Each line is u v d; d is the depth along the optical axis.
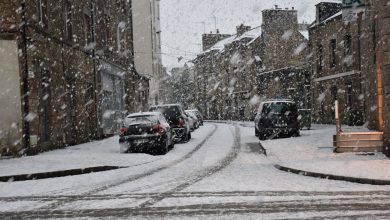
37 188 10.27
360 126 27.03
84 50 23.75
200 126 44.47
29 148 16.20
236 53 57.66
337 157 13.64
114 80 31.36
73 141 21.72
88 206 8.02
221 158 15.55
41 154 16.66
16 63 15.98
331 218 6.67
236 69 57.91
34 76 16.98
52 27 19.20
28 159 14.70
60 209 7.82
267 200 8.08
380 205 7.45
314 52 35.16
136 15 48.31
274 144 18.81
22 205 8.24
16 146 15.83
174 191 9.31
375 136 14.81
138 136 16.86
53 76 19.16
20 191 9.90
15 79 15.99
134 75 38.84
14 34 16.00
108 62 28.86
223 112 63.84
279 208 7.41
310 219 6.64
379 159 12.83
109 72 29.23
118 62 32.34
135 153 16.70
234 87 58.75
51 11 19.19
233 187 9.55
